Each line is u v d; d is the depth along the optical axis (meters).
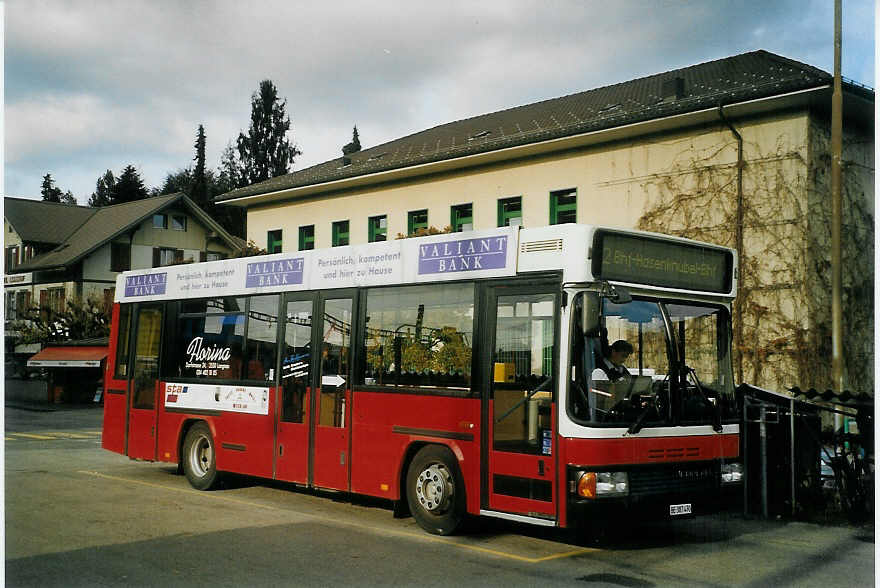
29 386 42.56
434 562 7.66
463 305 8.92
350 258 10.36
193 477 12.27
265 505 10.78
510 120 28.66
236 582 6.84
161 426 12.97
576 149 22.95
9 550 7.98
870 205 20.50
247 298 11.81
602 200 22.31
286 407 10.91
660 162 21.20
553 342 7.97
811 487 10.59
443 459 8.91
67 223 56.47
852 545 8.73
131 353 13.80
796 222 18.86
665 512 7.92
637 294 8.25
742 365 19.33
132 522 9.45
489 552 8.12
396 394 9.47
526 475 8.05
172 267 13.23
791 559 8.05
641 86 25.80
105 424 14.14
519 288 8.40
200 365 12.45
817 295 18.81
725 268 8.97
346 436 10.02
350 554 7.93
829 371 18.91
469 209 25.94
